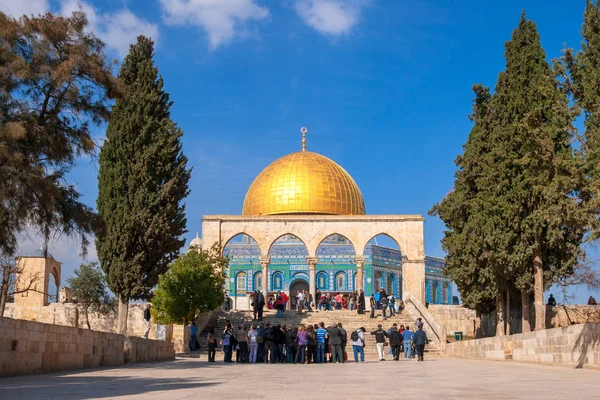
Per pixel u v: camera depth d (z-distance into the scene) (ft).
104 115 80.23
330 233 175.73
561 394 41.14
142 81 120.47
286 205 218.79
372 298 150.51
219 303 142.51
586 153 73.92
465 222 119.85
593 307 143.23
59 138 75.36
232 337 103.71
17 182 67.62
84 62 75.72
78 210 77.61
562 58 78.69
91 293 159.12
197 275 138.21
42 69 72.64
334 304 186.29
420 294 170.30
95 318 155.74
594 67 77.41
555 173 77.41
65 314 151.02
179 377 60.85
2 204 67.62
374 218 175.52
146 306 154.40
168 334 138.92
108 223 115.65
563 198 72.33
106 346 84.38
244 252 259.60
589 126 75.82
